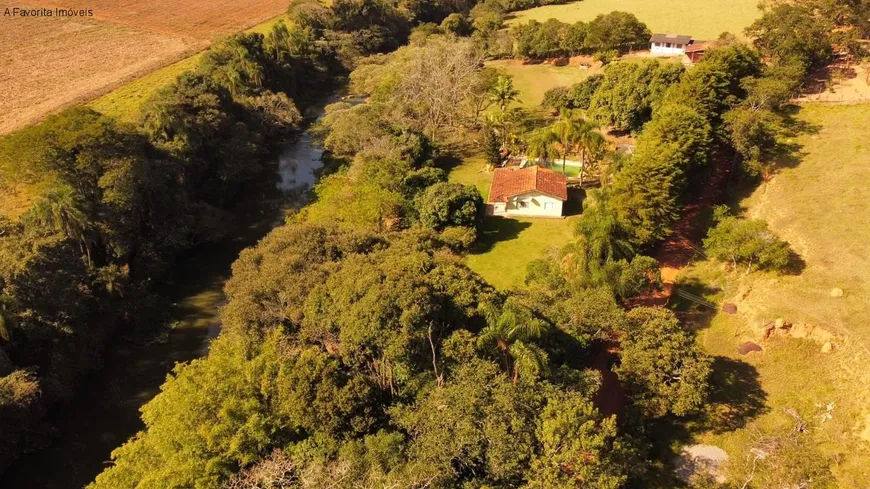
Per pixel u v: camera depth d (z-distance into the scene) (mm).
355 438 32312
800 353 40562
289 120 88625
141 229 58469
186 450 30172
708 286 49125
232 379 33125
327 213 59688
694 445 36438
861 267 44438
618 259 46188
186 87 74875
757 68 71062
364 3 124188
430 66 87375
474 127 87938
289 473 30125
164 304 53969
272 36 100875
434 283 39344
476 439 29500
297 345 37125
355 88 104312
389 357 34219
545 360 32844
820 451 34031
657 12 129000
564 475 27891
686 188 56062
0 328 39812
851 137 61688
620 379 36844
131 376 46125
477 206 60406
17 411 37375
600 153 68750
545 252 56562
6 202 57156
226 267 59875
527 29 115750
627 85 74438
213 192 70500
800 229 50219
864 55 77625
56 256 46156
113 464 38938
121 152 55812
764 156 60812
